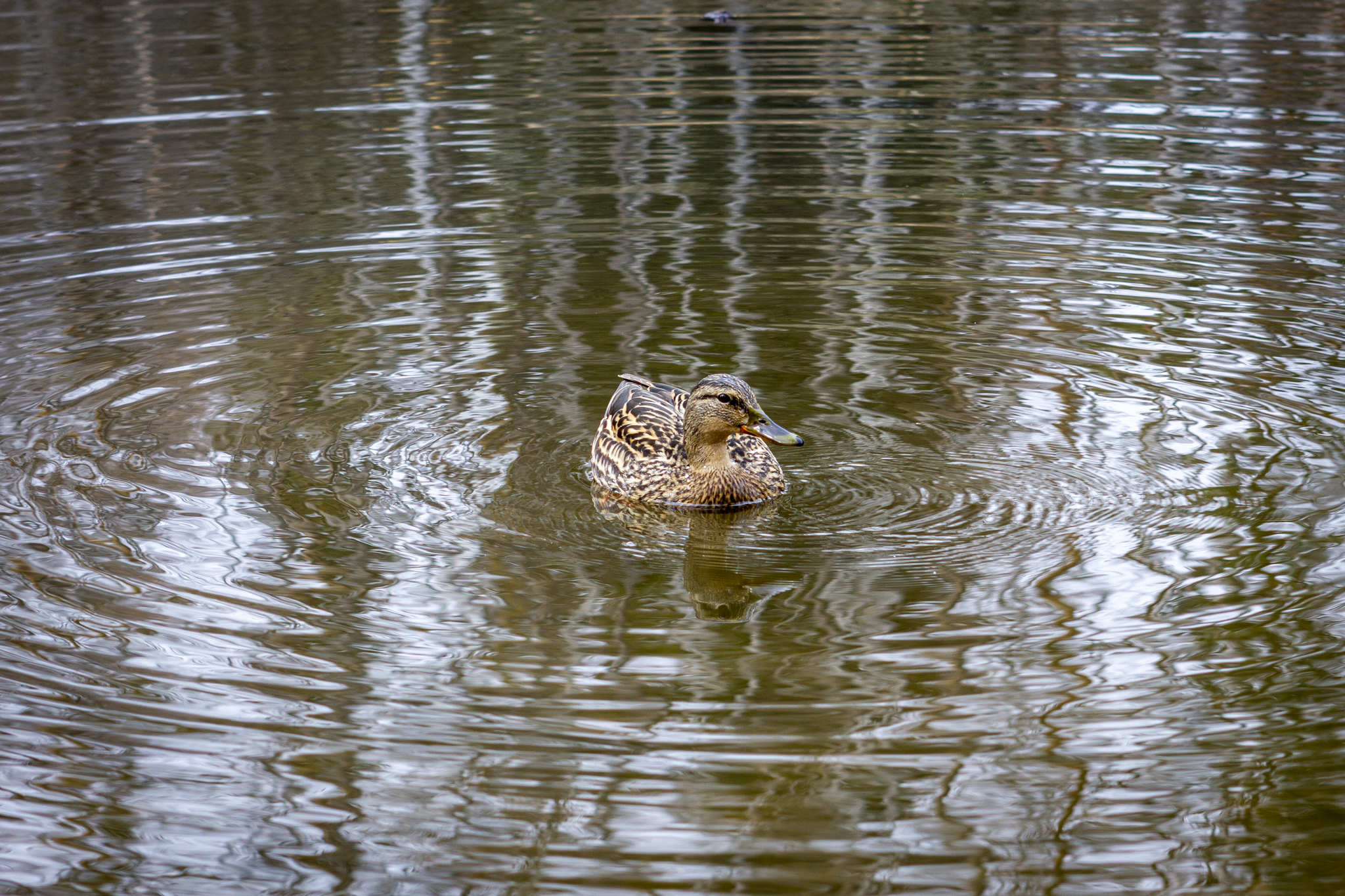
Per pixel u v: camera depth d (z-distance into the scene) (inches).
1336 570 605.6
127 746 493.4
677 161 1280.8
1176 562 619.5
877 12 1889.8
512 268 1033.5
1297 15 1802.4
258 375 851.4
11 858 444.1
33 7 1919.3
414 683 535.8
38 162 1266.0
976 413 792.3
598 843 448.8
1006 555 634.8
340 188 1214.3
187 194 1195.3
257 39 1745.8
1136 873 433.1
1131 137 1307.8
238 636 565.9
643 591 613.0
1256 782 470.9
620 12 1907.0
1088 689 526.3
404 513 684.1
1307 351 855.7
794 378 844.0
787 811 463.2
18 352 876.0
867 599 601.3
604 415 792.9
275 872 439.8
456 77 1551.4
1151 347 873.5
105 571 615.2
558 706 520.7
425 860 442.6
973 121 1374.3
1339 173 1189.1
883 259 1039.6
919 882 431.2
